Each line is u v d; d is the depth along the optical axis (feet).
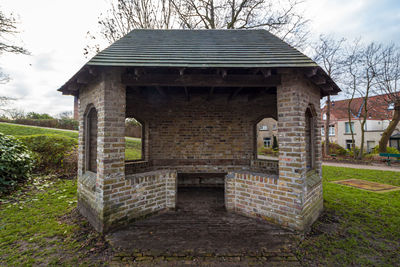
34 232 11.03
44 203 15.70
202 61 11.54
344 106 81.76
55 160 26.50
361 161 45.83
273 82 11.91
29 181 21.30
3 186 18.06
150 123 20.80
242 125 20.90
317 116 14.23
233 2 33.40
